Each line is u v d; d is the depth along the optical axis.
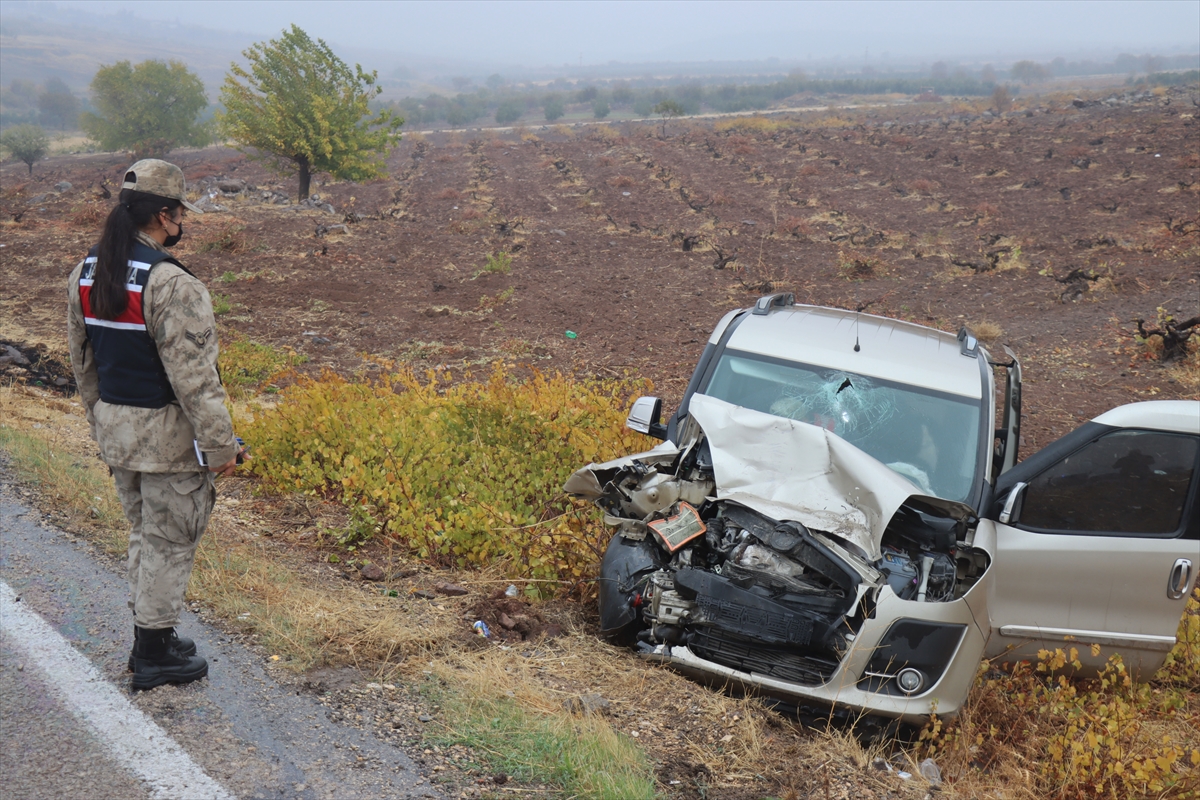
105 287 2.70
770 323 5.70
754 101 161.50
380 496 5.65
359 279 20.91
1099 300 17.86
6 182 63.00
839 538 3.98
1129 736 3.94
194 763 2.65
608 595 4.30
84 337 2.92
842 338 5.52
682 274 22.64
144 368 2.79
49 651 3.13
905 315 17.50
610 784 2.81
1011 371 5.90
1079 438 4.27
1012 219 30.86
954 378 5.04
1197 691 4.85
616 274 22.47
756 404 4.97
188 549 2.99
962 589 3.95
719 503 4.35
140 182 2.76
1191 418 4.16
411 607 4.34
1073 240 26.03
